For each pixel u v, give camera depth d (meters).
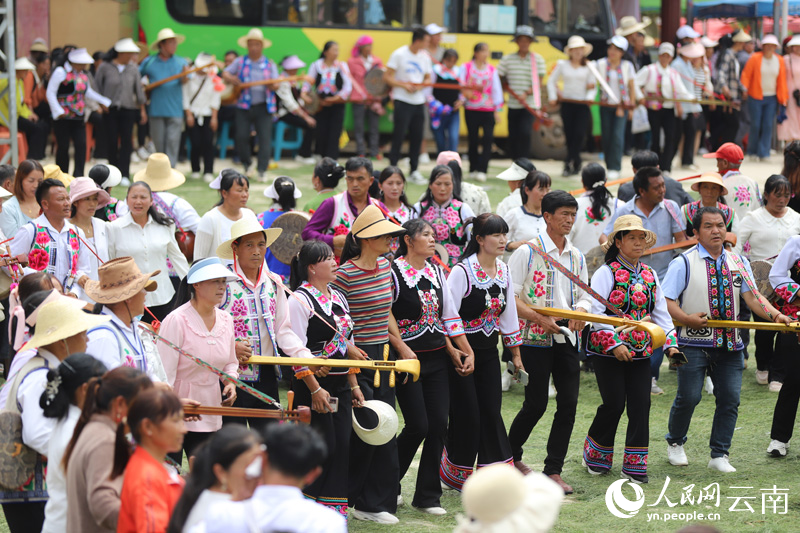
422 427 12.40
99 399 7.75
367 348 12.26
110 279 9.91
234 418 11.62
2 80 28.36
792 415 14.50
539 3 37.94
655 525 11.84
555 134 38.91
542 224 17.70
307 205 18.05
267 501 6.63
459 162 18.06
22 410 8.81
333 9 36.62
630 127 38.56
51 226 14.72
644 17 41.28
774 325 13.60
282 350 11.65
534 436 15.78
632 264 13.41
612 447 13.86
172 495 7.39
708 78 37.19
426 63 33.25
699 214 13.88
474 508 6.32
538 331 13.36
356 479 12.20
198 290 10.93
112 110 30.88
